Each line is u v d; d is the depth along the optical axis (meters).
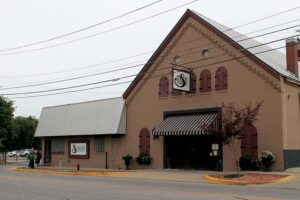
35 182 22.16
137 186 19.70
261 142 27.12
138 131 34.81
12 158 73.81
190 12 31.89
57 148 42.16
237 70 28.88
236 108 27.59
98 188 18.70
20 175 28.56
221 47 29.91
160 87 33.50
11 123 53.31
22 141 86.00
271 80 27.00
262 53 32.00
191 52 31.72
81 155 39.28
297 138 28.05
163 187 19.17
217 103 29.70
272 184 20.67
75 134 39.25
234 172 26.77
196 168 30.91
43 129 43.34
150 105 34.12
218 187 19.25
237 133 24.00
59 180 23.59
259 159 26.66
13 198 15.49
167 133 30.66
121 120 35.69
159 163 33.00
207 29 30.84
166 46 33.41
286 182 21.20
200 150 30.81
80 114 39.62
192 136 31.41
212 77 30.27
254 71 27.92
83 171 32.25
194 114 31.05
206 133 28.12
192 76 31.44
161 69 33.59
